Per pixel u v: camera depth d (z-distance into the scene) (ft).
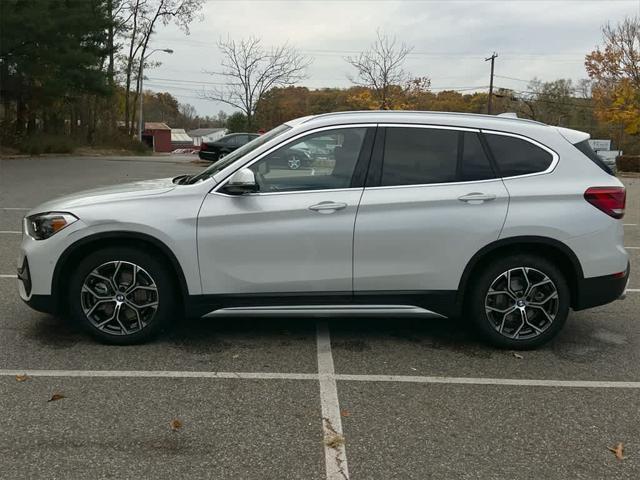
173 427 11.20
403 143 14.94
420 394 12.86
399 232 14.55
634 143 212.84
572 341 16.35
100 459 10.11
